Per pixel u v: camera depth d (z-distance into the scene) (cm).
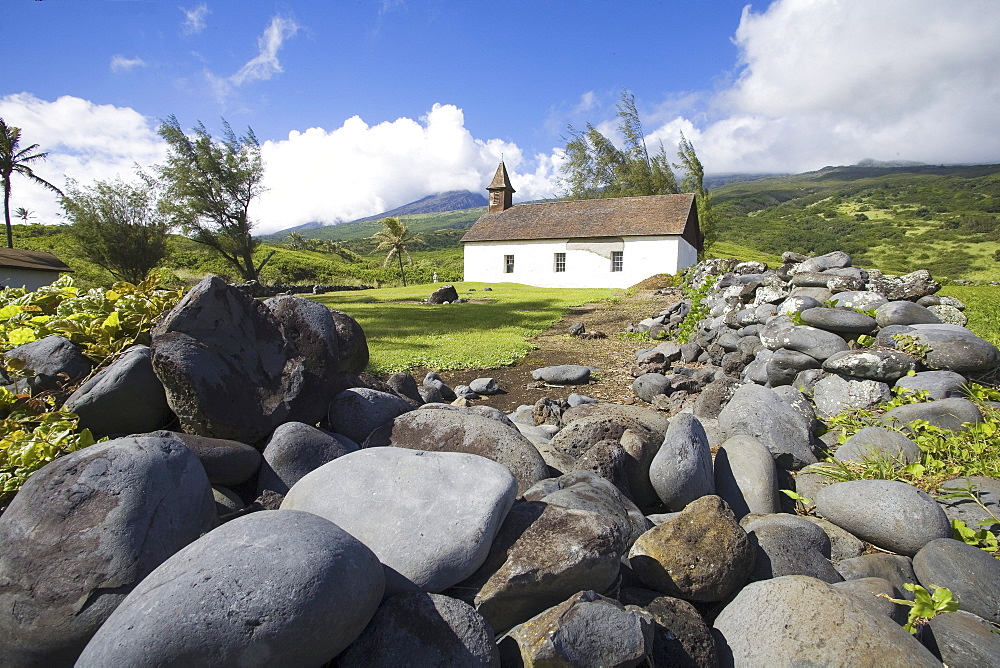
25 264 2497
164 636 144
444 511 214
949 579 234
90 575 177
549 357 931
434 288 2683
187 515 202
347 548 176
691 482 311
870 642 191
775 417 387
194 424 278
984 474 318
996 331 740
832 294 650
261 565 158
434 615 182
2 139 3012
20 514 190
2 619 174
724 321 815
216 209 3541
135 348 299
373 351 930
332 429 329
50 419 260
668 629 211
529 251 3094
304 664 156
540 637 183
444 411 322
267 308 331
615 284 2917
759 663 200
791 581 220
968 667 199
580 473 292
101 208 3194
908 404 410
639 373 779
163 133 3375
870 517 273
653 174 4191
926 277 598
